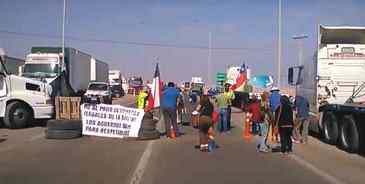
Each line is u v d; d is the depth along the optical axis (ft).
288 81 85.56
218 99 81.35
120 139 67.41
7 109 81.46
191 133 76.54
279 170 43.09
